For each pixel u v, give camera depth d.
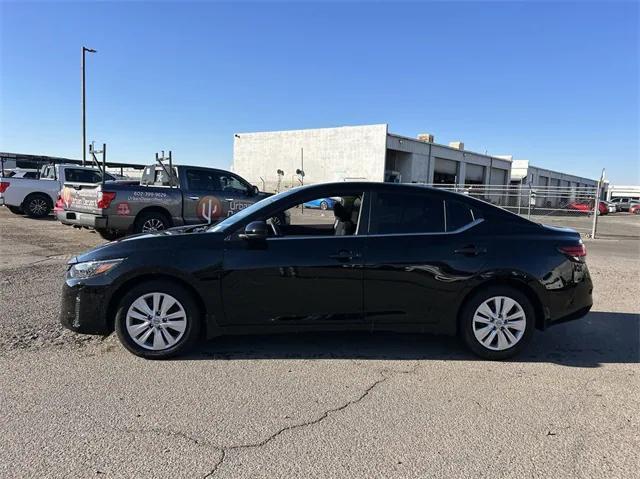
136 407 3.51
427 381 4.09
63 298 4.39
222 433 3.19
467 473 2.80
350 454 2.97
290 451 2.99
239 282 4.32
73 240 11.77
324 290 4.39
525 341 4.56
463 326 4.57
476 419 3.45
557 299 4.57
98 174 17.75
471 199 4.72
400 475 2.77
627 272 9.49
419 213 4.62
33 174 20.11
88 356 4.44
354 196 4.66
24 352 4.49
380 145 41.81
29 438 3.07
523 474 2.80
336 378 4.11
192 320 4.38
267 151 49.09
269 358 4.52
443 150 48.31
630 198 57.94
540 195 23.06
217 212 11.15
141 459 2.87
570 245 4.66
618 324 5.89
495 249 4.52
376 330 4.52
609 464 2.92
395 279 4.43
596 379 4.20
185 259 4.29
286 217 4.65
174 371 4.16
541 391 3.93
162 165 11.29
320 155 45.47
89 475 2.71
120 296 4.36
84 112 27.75
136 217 10.32
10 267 8.34
